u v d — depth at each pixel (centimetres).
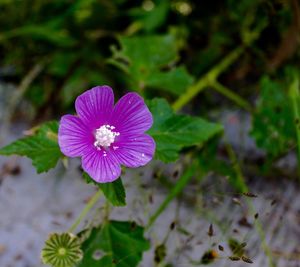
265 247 35
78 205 38
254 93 44
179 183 36
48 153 32
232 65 44
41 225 37
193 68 44
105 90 31
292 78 42
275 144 39
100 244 33
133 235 33
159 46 41
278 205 39
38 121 41
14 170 39
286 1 41
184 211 38
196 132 34
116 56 40
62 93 42
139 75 40
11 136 41
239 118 43
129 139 31
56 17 44
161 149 33
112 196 30
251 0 43
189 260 35
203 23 45
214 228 37
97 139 31
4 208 37
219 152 41
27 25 44
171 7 45
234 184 38
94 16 44
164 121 34
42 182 39
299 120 37
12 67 44
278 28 43
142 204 38
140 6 45
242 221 36
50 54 43
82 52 43
